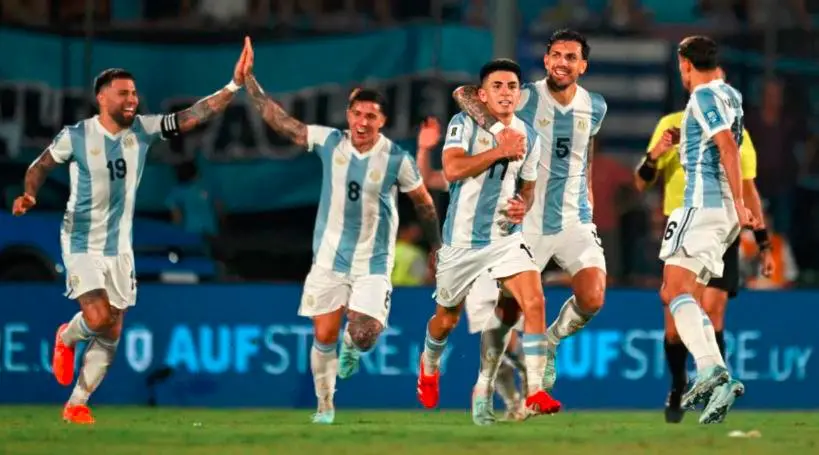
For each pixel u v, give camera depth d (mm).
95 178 24203
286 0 40719
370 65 40531
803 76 43125
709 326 22766
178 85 40562
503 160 22656
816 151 43062
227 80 40688
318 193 41188
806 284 41844
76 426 24125
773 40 43031
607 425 25094
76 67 39938
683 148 23078
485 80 22797
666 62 42781
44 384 33375
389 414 30469
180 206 40844
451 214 23234
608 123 42469
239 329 33438
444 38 40094
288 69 40719
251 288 33500
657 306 33844
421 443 20031
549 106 24953
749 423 26859
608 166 40719
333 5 40750
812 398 34062
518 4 42656
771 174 42750
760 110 42938
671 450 19141
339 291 25141
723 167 22641
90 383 25109
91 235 24359
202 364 33438
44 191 40625
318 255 25188
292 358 33375
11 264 39938
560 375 33438
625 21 42781
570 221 25109
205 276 40594
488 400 24406
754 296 34031
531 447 19469
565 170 25047
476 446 19594
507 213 22609
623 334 33719
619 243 40438
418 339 33375
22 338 33375
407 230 40469
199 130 40906
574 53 24672
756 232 27234
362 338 24812
